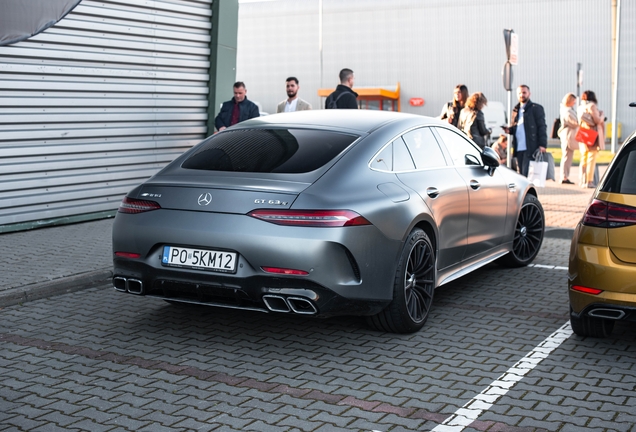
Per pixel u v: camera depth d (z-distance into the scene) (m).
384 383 4.40
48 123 9.34
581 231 4.85
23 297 6.30
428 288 5.49
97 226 9.66
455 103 12.09
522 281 7.04
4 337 5.34
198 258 4.80
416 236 5.28
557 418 3.88
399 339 5.25
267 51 41.81
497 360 4.80
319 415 3.93
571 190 15.09
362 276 4.81
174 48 11.01
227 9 11.73
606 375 4.53
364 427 3.78
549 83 37.03
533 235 7.70
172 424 3.83
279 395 4.22
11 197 9.05
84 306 6.18
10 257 7.66
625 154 4.88
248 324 5.63
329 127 5.54
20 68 8.91
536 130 13.02
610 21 35.72
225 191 4.81
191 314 5.92
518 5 37.16
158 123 10.91
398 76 39.62
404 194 5.26
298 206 4.65
